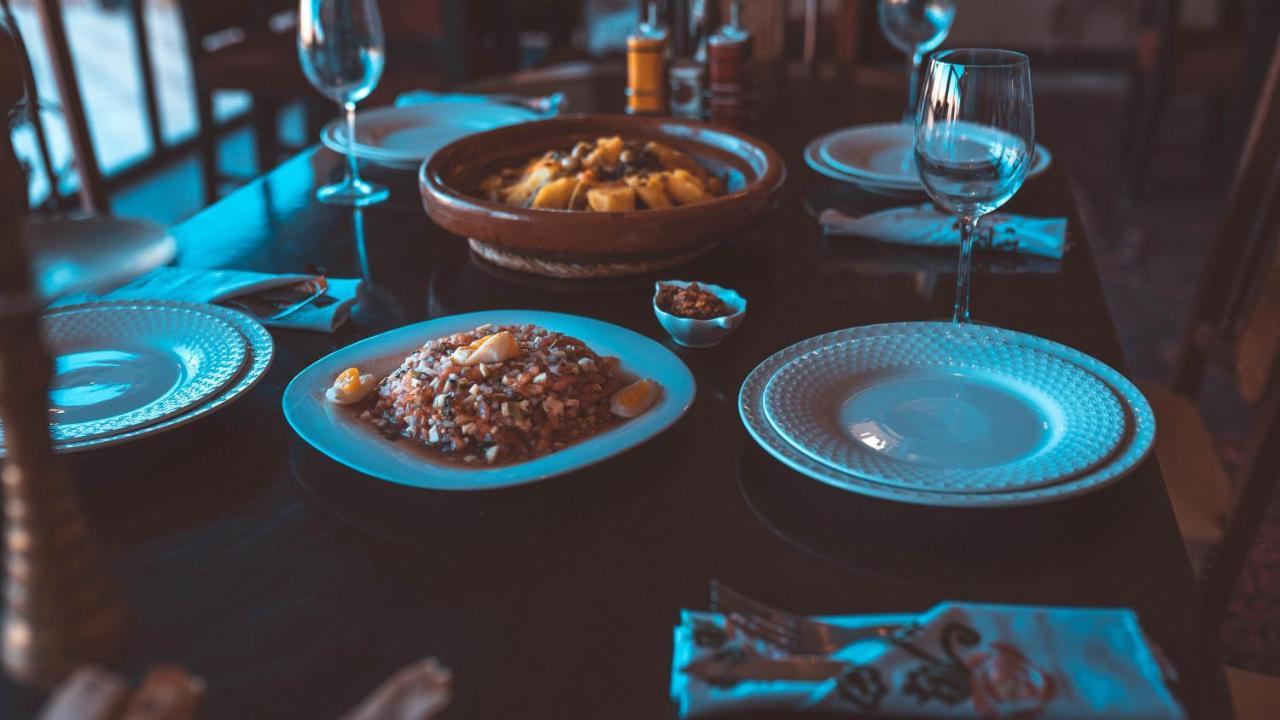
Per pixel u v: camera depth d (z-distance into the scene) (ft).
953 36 16.05
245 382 2.33
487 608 1.76
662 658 1.65
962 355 2.43
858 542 1.92
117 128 12.64
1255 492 3.38
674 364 2.39
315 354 2.64
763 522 1.98
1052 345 2.49
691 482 2.10
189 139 12.32
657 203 2.97
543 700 1.57
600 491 2.07
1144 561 1.86
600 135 3.65
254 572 1.85
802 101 4.99
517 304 2.91
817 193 3.78
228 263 3.23
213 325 2.57
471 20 8.90
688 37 6.65
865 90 5.16
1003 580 1.82
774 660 1.56
